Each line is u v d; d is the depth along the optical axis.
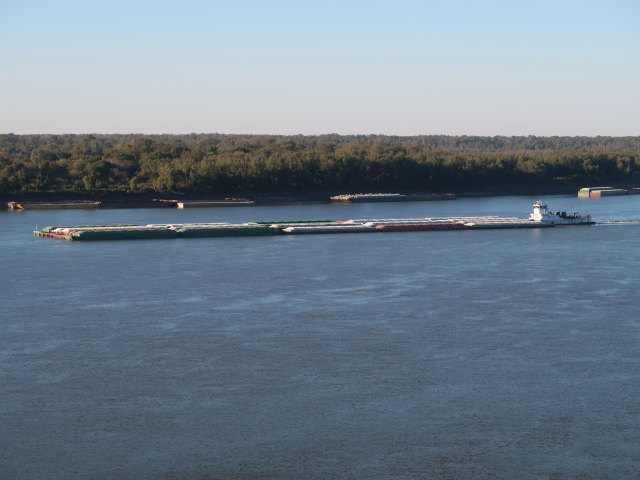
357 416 64.38
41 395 68.75
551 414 64.44
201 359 78.06
